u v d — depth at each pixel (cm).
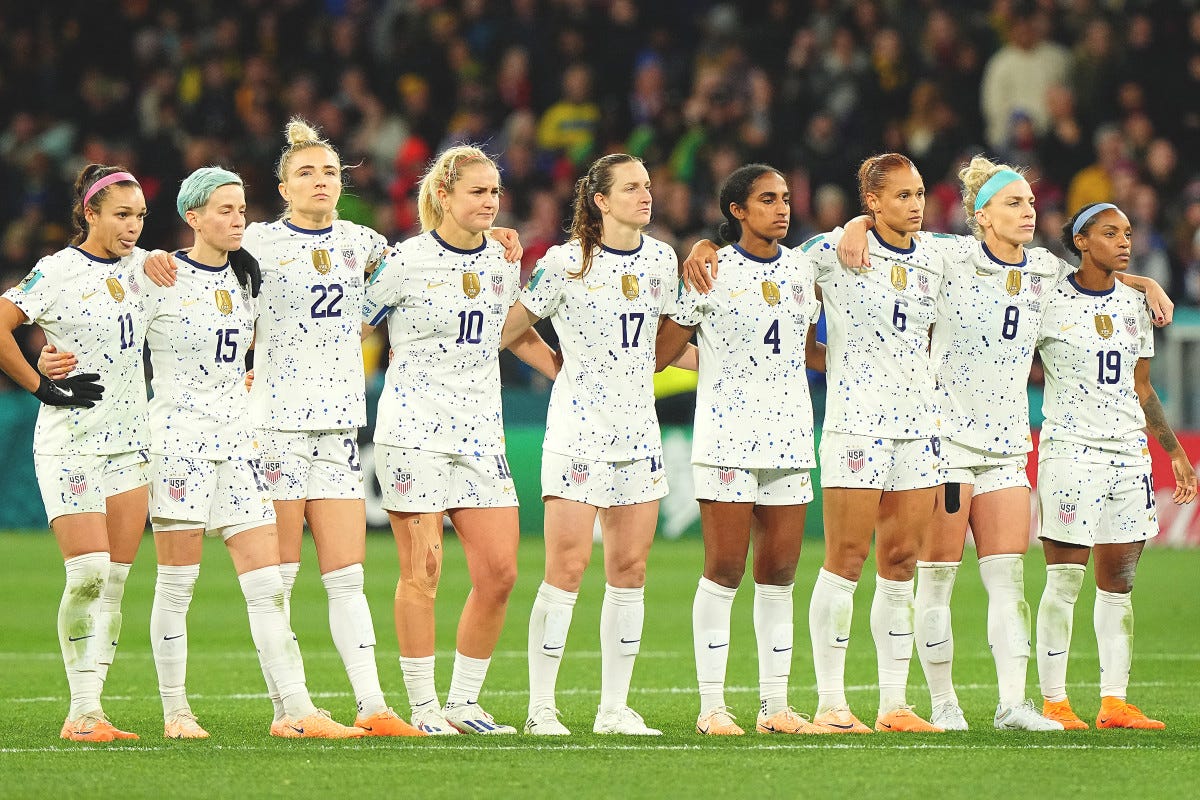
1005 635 2994
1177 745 2738
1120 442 3019
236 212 2819
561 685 3644
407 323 2884
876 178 2939
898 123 8056
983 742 2769
